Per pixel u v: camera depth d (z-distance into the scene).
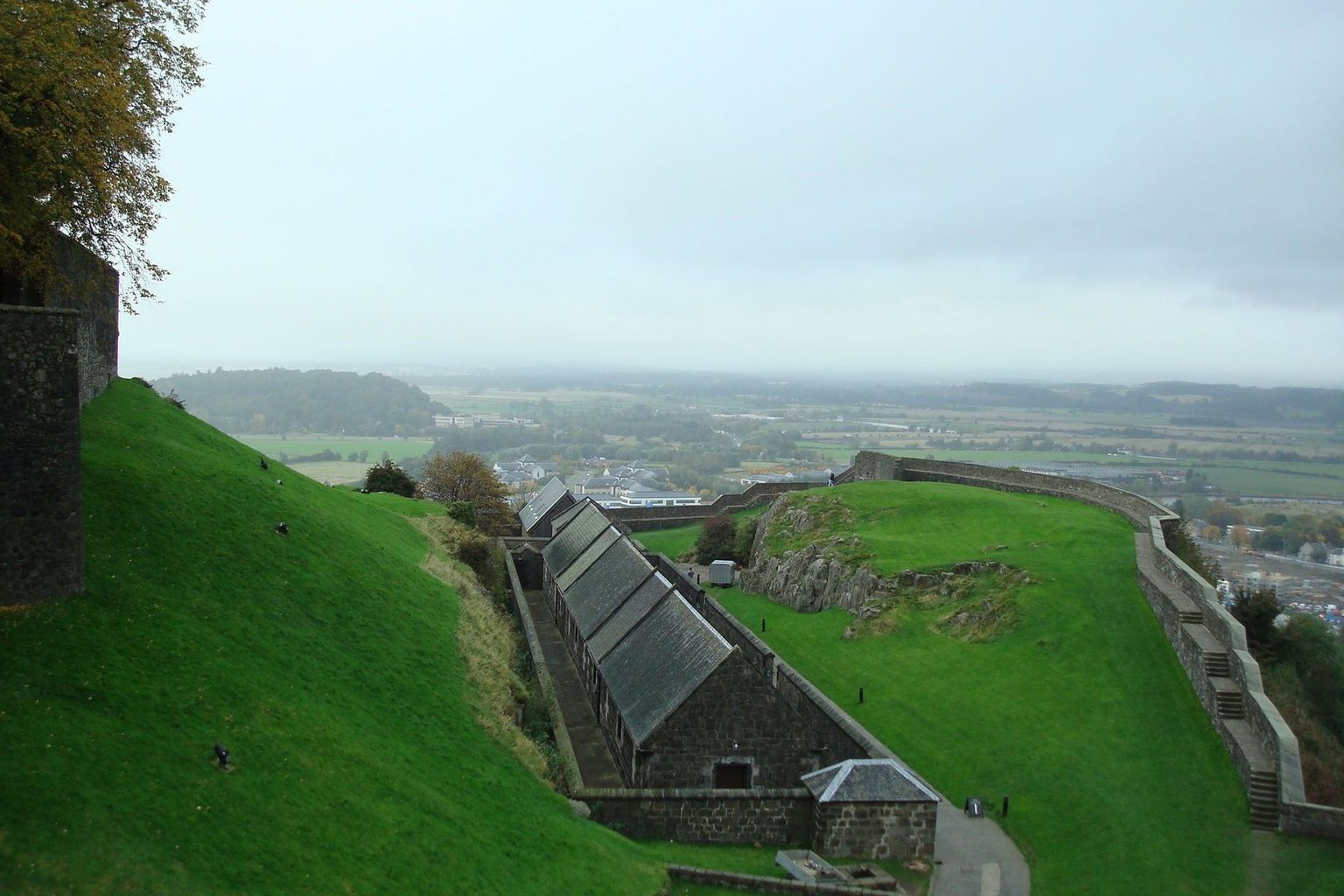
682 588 74.56
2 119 27.36
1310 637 61.19
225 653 28.95
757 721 39.16
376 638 37.56
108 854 19.39
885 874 33.75
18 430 25.77
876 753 40.41
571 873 28.08
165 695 25.30
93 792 20.72
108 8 34.56
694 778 38.84
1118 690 49.06
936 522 78.56
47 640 24.97
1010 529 73.88
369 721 30.80
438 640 41.81
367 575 43.56
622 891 28.23
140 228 35.81
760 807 35.78
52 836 19.12
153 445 43.22
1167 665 50.22
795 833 36.00
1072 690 50.12
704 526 99.56
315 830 23.59
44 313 26.06
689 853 34.12
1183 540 67.75
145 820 20.81
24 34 28.19
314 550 41.75
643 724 40.41
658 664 44.72
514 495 181.00
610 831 33.25
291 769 25.30
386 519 62.09
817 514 84.81
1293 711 46.72
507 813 30.02
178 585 31.39
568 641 64.69
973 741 47.12
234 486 43.03
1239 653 44.31
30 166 29.78
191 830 21.31
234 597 33.09
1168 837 36.97
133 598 28.84
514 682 43.47
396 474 89.06
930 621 62.59
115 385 53.44
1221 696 43.59
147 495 36.38
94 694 23.83
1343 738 54.78
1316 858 34.94
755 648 57.66
